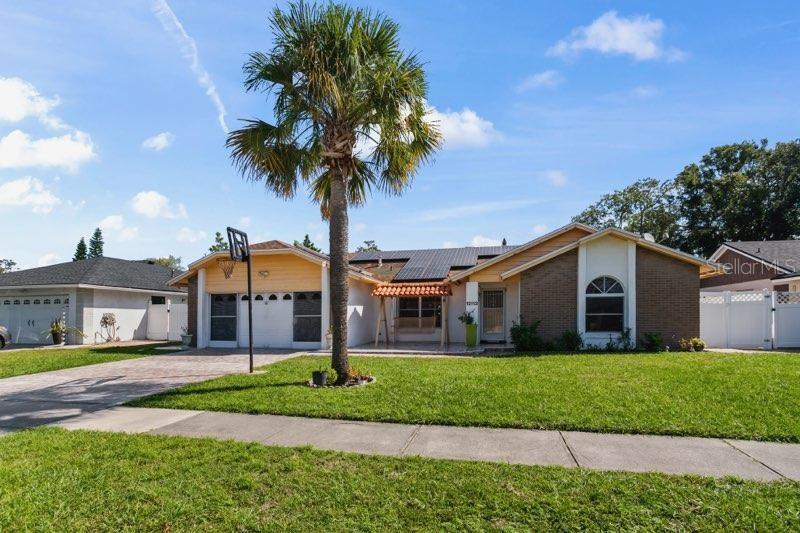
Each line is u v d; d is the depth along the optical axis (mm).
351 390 8523
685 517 3662
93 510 3965
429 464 4875
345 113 9688
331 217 9930
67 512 3920
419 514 3805
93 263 23828
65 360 14125
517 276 17562
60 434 6129
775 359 11797
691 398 7367
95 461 5090
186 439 5836
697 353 13766
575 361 11914
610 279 15367
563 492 4137
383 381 9297
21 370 12086
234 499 4137
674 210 39844
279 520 3758
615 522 3613
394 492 4219
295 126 9914
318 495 4188
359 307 18938
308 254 17078
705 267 14953
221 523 3734
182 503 4047
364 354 14961
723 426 5945
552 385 8531
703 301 16719
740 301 16406
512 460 5012
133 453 5316
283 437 5938
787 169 33562
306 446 5484
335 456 5152
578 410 6773
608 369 10312
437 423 6449
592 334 15305
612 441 5609
